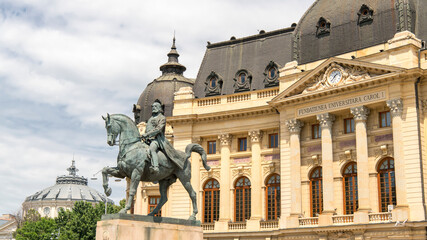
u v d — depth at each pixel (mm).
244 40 60656
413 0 48188
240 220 54250
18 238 106438
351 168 47375
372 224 43031
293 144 49812
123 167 22875
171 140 60844
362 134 45656
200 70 61625
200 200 56312
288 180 49906
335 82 47594
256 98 55312
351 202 46688
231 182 55312
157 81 67062
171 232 22562
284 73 52375
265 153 54031
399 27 46531
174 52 70000
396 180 43062
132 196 22406
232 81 58656
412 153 42812
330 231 45281
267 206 53062
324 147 47594
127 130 23406
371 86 45406
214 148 57469
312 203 48969
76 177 183750
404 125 43688
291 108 50562
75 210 106625
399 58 44719
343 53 49156
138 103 67625
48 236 106250
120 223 21125
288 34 57938
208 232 53812
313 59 51344
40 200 168500
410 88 43906
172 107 64375
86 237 101875
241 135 56094
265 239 50625
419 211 41469
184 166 24562
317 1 54062
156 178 23609
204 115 56812
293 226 47750
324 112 48125
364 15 49125
